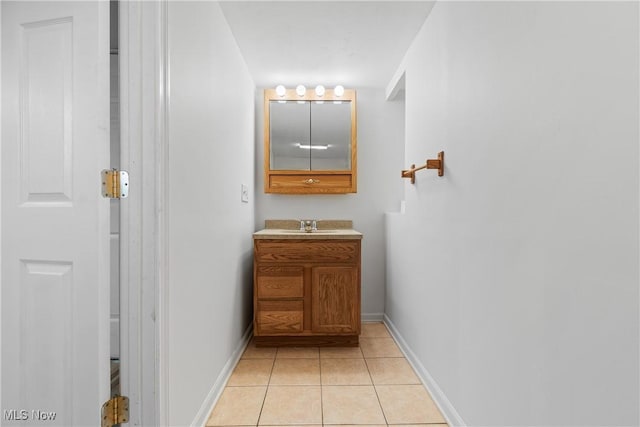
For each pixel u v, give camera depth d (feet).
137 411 3.78
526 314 3.30
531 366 3.23
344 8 6.09
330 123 9.80
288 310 7.95
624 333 2.29
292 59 8.20
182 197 4.38
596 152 2.49
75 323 3.68
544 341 3.05
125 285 3.80
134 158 3.78
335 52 7.84
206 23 5.31
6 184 3.81
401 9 6.10
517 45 3.42
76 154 3.67
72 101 3.68
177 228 4.22
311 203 9.99
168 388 3.95
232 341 6.98
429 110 6.18
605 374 2.44
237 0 5.84
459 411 4.75
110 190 3.70
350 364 7.14
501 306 3.72
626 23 2.26
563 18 2.80
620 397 2.33
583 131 2.60
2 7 3.81
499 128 3.76
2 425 3.78
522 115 3.35
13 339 3.79
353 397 5.79
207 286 5.35
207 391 5.33
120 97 3.79
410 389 6.06
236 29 6.81
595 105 2.50
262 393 5.93
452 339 5.01
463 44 4.68
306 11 6.18
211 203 5.56
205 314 5.25
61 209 3.70
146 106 3.78
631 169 2.23
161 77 3.82
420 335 6.57
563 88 2.81
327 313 7.96
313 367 6.99
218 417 5.23
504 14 3.66
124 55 3.77
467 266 4.53
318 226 9.92
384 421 5.10
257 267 7.92
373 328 9.50
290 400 5.70
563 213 2.82
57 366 3.74
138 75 3.77
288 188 9.66
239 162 7.63
